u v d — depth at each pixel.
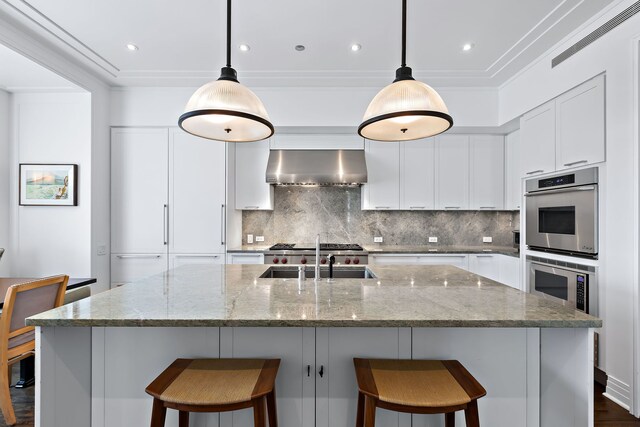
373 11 2.27
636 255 1.96
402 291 1.60
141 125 3.57
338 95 3.59
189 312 1.24
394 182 3.88
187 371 1.28
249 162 3.87
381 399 1.09
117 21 2.40
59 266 3.26
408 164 3.88
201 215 3.62
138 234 3.59
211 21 2.40
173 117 3.58
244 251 3.60
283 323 1.16
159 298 1.46
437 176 3.88
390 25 2.44
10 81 3.02
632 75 2.00
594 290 2.22
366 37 2.60
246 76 3.30
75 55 2.88
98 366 1.44
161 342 1.45
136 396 1.44
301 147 3.87
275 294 1.54
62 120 3.26
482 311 1.26
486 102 3.56
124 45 2.74
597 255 2.23
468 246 4.20
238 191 3.87
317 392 1.45
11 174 3.26
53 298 2.05
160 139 3.60
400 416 1.44
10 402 1.84
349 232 4.25
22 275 3.25
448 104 3.57
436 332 1.45
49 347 1.22
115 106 3.56
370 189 3.88
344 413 1.44
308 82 3.45
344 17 2.34
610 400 2.09
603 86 2.21
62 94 3.26
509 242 4.20
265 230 4.25
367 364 1.34
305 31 2.52
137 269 3.59
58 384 1.25
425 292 1.58
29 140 3.26
